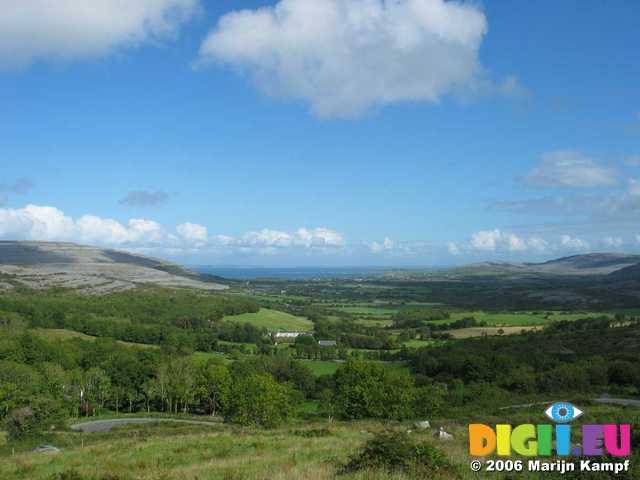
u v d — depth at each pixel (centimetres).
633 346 8800
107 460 2648
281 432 3894
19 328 11444
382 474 1594
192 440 3400
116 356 10088
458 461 1900
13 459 3159
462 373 8894
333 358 12119
